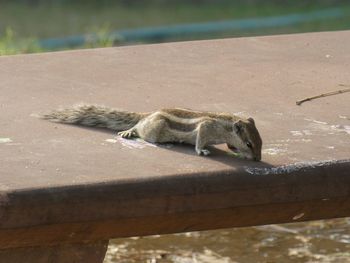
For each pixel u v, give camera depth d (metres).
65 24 30.66
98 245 8.02
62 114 9.75
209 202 8.09
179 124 9.10
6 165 8.24
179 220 8.09
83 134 9.38
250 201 8.23
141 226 8.00
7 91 10.94
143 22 31.50
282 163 8.53
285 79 11.80
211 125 8.84
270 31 29.06
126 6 34.56
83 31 29.36
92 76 11.73
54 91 10.99
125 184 7.82
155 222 8.00
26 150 8.75
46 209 7.51
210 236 13.29
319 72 12.22
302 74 12.09
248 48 13.45
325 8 34.28
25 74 11.75
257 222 8.52
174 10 34.09
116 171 8.12
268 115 10.20
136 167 8.27
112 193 7.74
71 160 8.46
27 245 7.72
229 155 8.81
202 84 11.43
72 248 7.93
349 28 29.14
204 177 8.11
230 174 8.20
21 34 28.61
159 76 11.78
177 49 13.25
